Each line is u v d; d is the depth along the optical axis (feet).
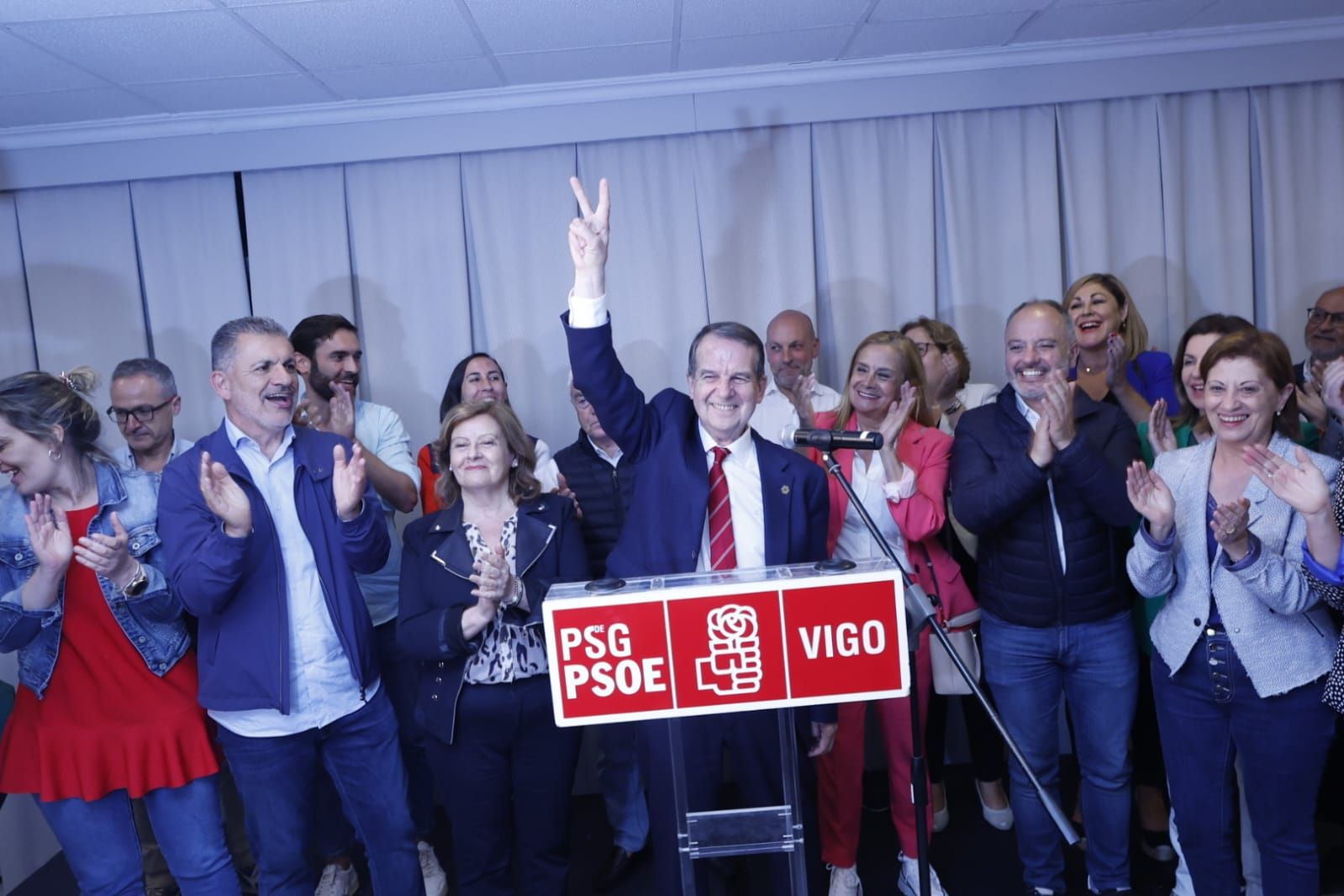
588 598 5.33
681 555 6.99
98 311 12.07
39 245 12.00
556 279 12.22
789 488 7.14
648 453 7.34
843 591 5.34
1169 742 7.64
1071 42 11.65
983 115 12.12
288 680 7.27
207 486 6.77
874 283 12.25
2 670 11.06
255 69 10.27
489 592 6.98
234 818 10.09
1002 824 10.37
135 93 10.75
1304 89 12.09
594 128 11.95
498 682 7.42
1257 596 6.84
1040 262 12.19
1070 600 8.06
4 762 7.64
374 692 7.79
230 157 11.85
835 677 5.37
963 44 11.48
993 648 8.43
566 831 7.84
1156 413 8.48
